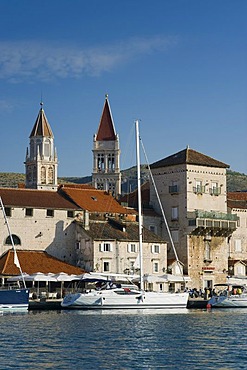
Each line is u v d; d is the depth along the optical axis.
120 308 94.75
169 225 129.88
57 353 55.09
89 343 60.69
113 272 115.06
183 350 56.88
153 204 134.00
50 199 119.31
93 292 94.44
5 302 90.75
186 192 127.94
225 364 50.59
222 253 130.25
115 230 118.69
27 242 113.94
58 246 116.31
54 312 91.38
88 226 117.06
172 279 108.25
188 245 126.19
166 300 97.25
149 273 118.62
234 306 103.88
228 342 61.59
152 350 56.91
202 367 49.59
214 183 132.25
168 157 134.50
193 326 74.62
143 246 118.62
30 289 104.88
